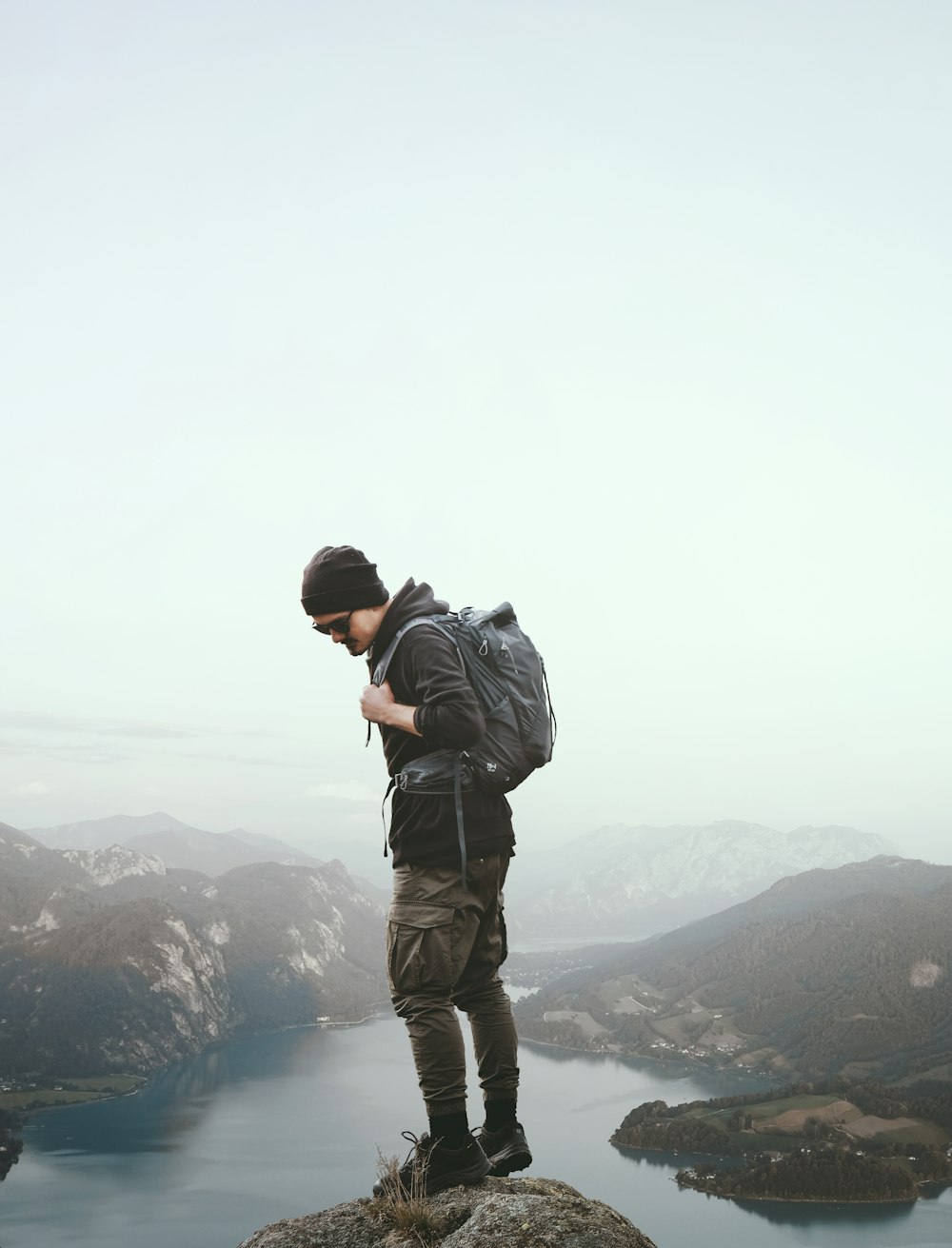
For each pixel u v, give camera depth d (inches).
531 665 173.2
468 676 168.2
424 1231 148.4
